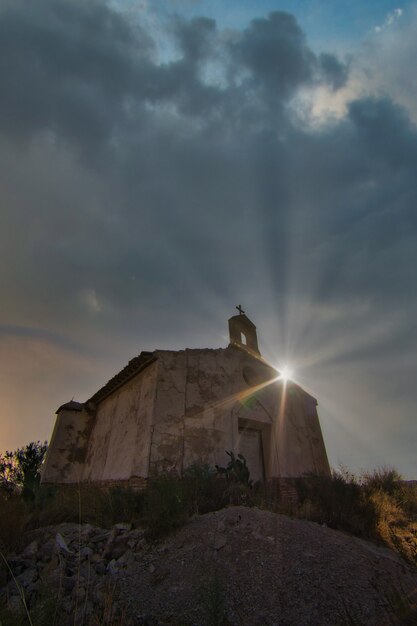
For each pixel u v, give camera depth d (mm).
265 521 5906
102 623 3645
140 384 12195
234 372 12555
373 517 7902
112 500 7289
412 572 5289
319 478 10062
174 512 6188
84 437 15969
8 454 14688
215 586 3795
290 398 14328
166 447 9938
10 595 4320
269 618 3850
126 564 5062
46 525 7016
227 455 10680
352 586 4426
